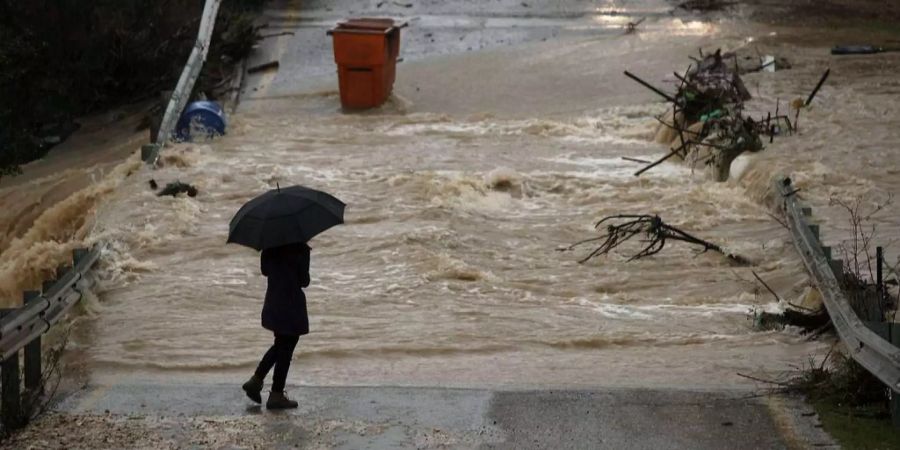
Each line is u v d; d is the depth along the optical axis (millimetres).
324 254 39219
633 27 82188
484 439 20984
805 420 21562
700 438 20750
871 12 87062
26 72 69688
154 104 73938
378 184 48375
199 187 47531
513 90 70062
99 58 73812
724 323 31859
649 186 48312
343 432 21516
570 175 49562
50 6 72250
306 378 26234
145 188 46781
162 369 27281
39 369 24938
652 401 22938
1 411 22344
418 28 84250
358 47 66562
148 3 76188
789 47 76750
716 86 56062
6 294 39906
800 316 31000
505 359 28172
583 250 40125
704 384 24719
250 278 36781
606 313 33062
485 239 41438
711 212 43812
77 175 57312
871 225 40531
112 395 24266
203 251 39531
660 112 62969
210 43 74000
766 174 45688
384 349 28891
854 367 22828
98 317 32281
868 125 55344
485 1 90312
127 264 37500
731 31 81312
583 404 22906
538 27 83750
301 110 67688
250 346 29422
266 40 82000
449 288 35844
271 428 21781
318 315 32844
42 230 47500
